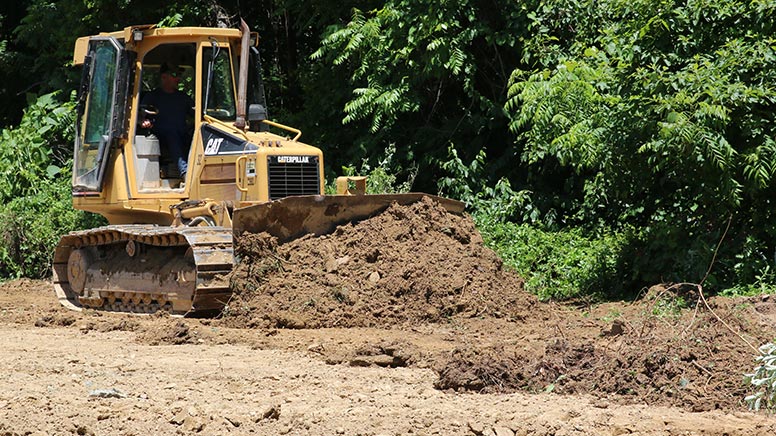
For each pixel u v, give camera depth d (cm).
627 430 1103
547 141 2430
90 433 1082
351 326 1831
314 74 3303
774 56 2072
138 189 2120
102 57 2230
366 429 1102
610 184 2331
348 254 1959
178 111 2170
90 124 2247
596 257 2427
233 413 1162
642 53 2189
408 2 2827
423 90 3042
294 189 2044
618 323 1593
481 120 2930
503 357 1411
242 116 2105
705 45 2214
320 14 3278
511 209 2761
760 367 1188
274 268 1912
